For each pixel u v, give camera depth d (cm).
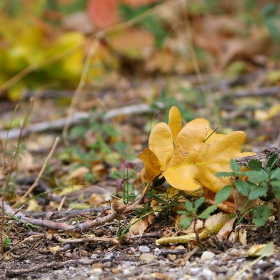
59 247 327
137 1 831
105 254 314
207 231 312
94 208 388
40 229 355
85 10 1102
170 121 346
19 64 862
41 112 807
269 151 317
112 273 292
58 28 974
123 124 687
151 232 331
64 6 1102
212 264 287
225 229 310
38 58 870
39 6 968
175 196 346
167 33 1070
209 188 322
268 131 621
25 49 880
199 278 274
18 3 1040
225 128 609
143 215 326
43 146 655
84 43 866
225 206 319
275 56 934
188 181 317
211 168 322
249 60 964
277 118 668
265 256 286
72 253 320
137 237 327
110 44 913
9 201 429
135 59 988
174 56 975
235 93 765
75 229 334
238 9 1157
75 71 876
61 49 873
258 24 1008
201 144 326
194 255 301
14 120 758
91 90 891
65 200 442
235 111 696
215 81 841
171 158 328
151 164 316
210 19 1085
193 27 1073
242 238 305
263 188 278
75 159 568
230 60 955
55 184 481
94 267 299
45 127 701
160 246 316
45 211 406
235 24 1059
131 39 911
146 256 305
